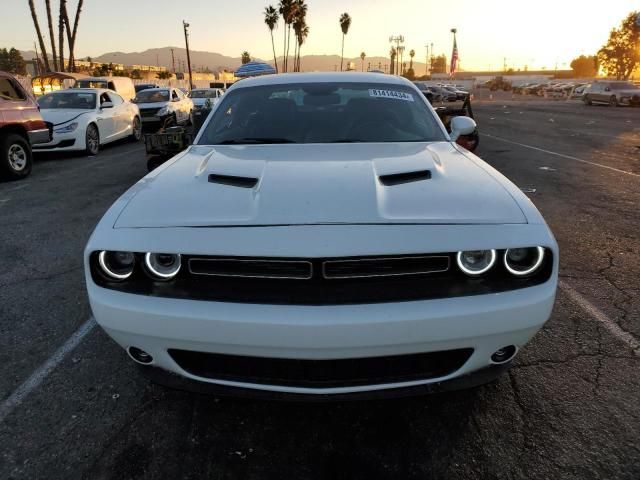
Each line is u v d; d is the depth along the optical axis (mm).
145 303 1749
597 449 1941
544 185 6840
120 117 12195
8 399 2299
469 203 1917
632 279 3604
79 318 3092
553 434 2025
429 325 1667
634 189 6586
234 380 1839
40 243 4562
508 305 1714
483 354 1789
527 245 1751
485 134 13664
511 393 2291
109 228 1870
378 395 1802
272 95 3322
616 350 2639
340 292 1683
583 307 3143
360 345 1664
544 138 12656
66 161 9688
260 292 1709
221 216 1844
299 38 62344
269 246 1688
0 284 3625
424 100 3367
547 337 2779
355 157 2479
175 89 17312
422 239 1706
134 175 8031
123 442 2020
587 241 4461
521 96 56625
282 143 2881
